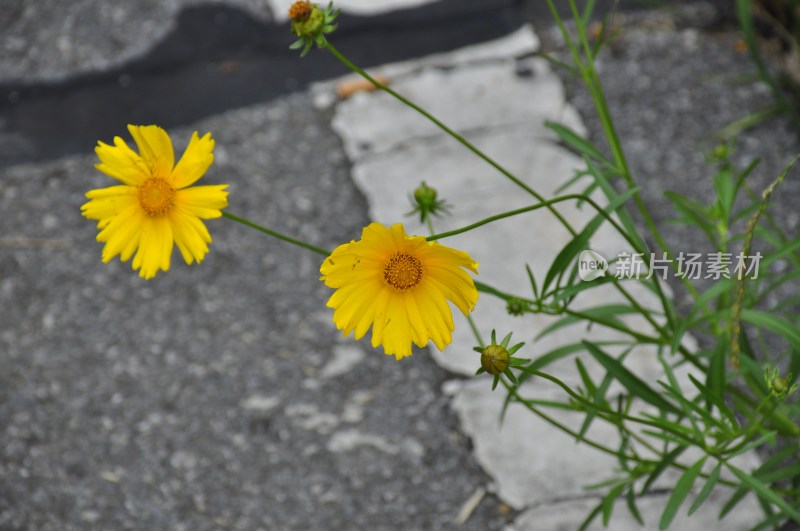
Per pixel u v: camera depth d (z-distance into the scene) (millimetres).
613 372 973
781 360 1139
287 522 1101
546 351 1161
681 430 960
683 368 1141
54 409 1159
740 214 1010
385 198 1269
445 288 874
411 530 1093
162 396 1162
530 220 1236
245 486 1117
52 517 1106
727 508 995
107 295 1221
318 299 1211
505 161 1296
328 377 1167
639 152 1291
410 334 876
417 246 866
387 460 1125
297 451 1132
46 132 1399
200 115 1402
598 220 927
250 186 1305
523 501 1097
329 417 1147
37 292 1224
